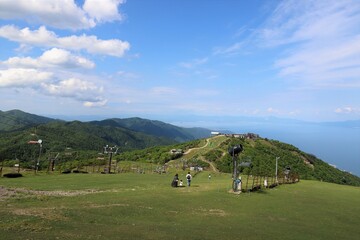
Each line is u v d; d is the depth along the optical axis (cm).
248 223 2423
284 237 2128
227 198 3362
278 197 3712
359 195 4500
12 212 2233
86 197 3059
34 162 11406
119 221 2181
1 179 5031
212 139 17000
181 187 4166
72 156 15025
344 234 2380
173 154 14438
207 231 2094
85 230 1875
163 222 2262
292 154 14362
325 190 4819
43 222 1983
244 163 4681
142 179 5512
